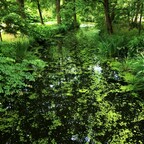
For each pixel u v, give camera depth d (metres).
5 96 5.88
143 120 4.68
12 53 8.24
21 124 4.61
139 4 11.84
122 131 4.31
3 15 8.70
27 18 10.73
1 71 5.98
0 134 4.27
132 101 5.52
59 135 4.24
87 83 6.72
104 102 5.50
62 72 7.81
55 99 5.72
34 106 5.37
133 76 7.00
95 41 13.68
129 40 10.28
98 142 4.01
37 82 6.89
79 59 9.55
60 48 12.20
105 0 13.32
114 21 16.27
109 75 7.31
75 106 5.34
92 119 4.75
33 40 12.55
